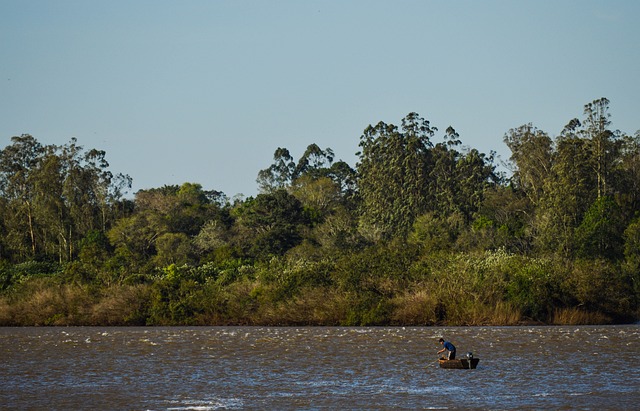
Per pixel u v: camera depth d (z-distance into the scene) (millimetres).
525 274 118312
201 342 94625
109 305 123625
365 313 115875
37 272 158375
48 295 126938
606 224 151750
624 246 148625
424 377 66750
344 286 120250
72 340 98938
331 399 57562
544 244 156750
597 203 158500
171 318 122750
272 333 105000
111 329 116438
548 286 117625
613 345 86938
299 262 132875
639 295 124375
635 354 79375
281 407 55000
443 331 104312
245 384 64125
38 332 111875
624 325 114562
